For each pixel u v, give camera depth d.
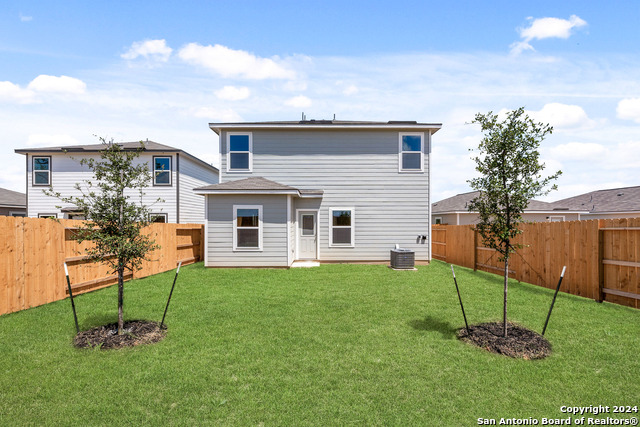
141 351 4.61
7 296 6.37
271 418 3.14
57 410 3.27
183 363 4.24
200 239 14.86
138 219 5.60
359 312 6.43
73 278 7.98
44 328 5.53
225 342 4.93
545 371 4.03
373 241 13.70
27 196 17.92
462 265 13.14
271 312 6.43
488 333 5.17
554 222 8.63
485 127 5.29
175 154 18.06
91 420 3.12
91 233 5.15
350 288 8.57
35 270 6.94
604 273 7.30
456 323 5.78
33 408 3.29
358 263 13.56
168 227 11.95
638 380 3.84
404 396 3.51
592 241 7.55
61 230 7.62
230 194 12.02
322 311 6.49
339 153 13.79
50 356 4.45
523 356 4.45
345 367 4.14
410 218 13.70
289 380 3.82
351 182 13.74
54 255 7.42
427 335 5.21
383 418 3.15
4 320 5.96
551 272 8.70
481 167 5.41
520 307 6.78
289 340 5.00
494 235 5.36
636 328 5.48
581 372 4.03
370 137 13.80
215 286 8.85
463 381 3.81
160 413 3.22
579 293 7.85
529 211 21.00
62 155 18.08
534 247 9.30
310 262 13.42
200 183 21.56
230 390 3.61
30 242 6.85
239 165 13.81
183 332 5.34
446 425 3.06
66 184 18.06
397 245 13.61
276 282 9.38
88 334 5.18
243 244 12.10
